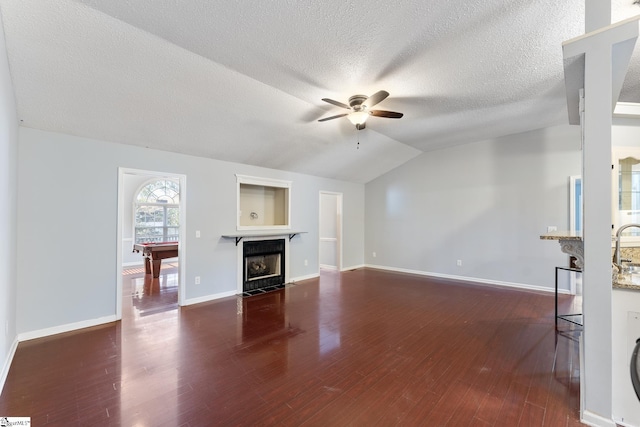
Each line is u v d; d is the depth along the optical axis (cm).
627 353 182
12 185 268
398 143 565
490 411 198
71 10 202
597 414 181
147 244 653
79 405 203
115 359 269
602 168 175
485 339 314
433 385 229
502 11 206
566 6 201
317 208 649
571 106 271
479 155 570
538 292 498
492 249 557
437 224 631
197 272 452
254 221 580
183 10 203
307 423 186
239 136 426
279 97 345
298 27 222
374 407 202
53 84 270
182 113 348
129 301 459
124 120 338
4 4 191
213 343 304
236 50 252
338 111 387
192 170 448
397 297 477
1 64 198
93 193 355
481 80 310
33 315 314
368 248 756
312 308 422
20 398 211
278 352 284
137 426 183
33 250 314
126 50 245
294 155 525
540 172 502
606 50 171
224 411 197
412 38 236
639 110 313
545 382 232
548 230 495
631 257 321
